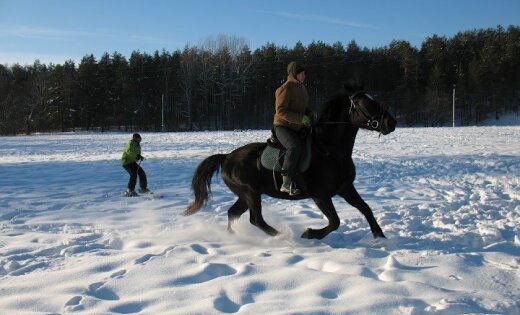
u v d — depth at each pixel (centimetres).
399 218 828
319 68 7644
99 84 7688
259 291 484
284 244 684
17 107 7394
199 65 7631
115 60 7962
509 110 7406
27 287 512
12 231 798
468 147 2017
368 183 1238
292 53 7919
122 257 602
